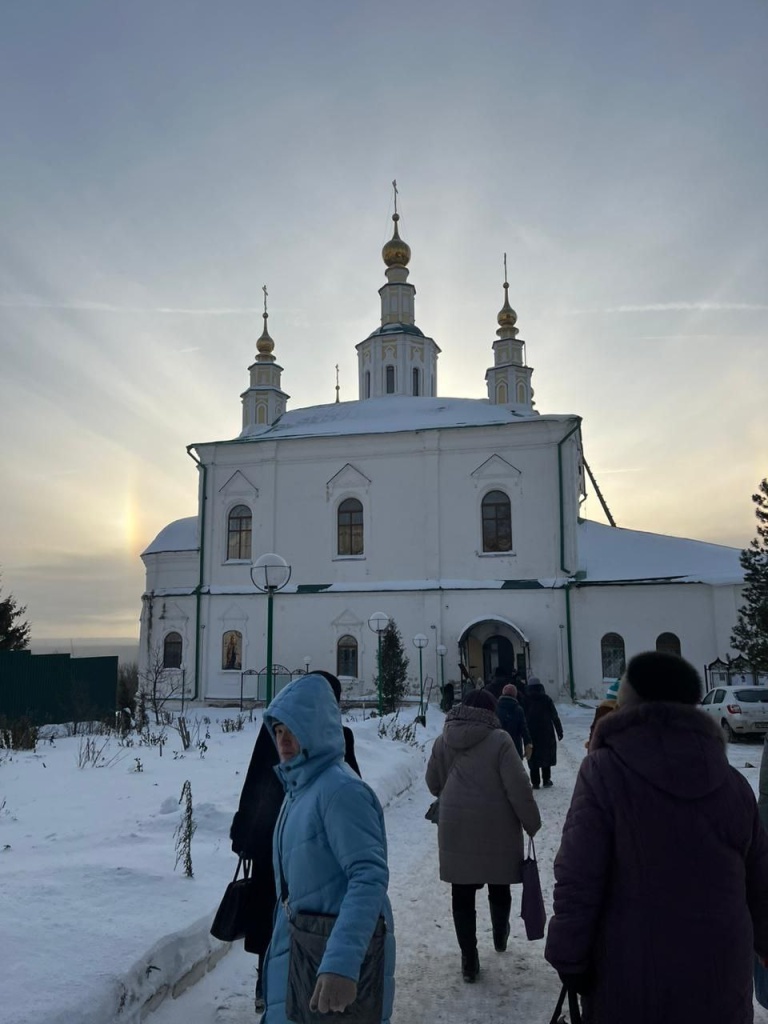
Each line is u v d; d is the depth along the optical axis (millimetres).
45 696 23547
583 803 3203
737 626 27922
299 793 3600
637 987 2951
